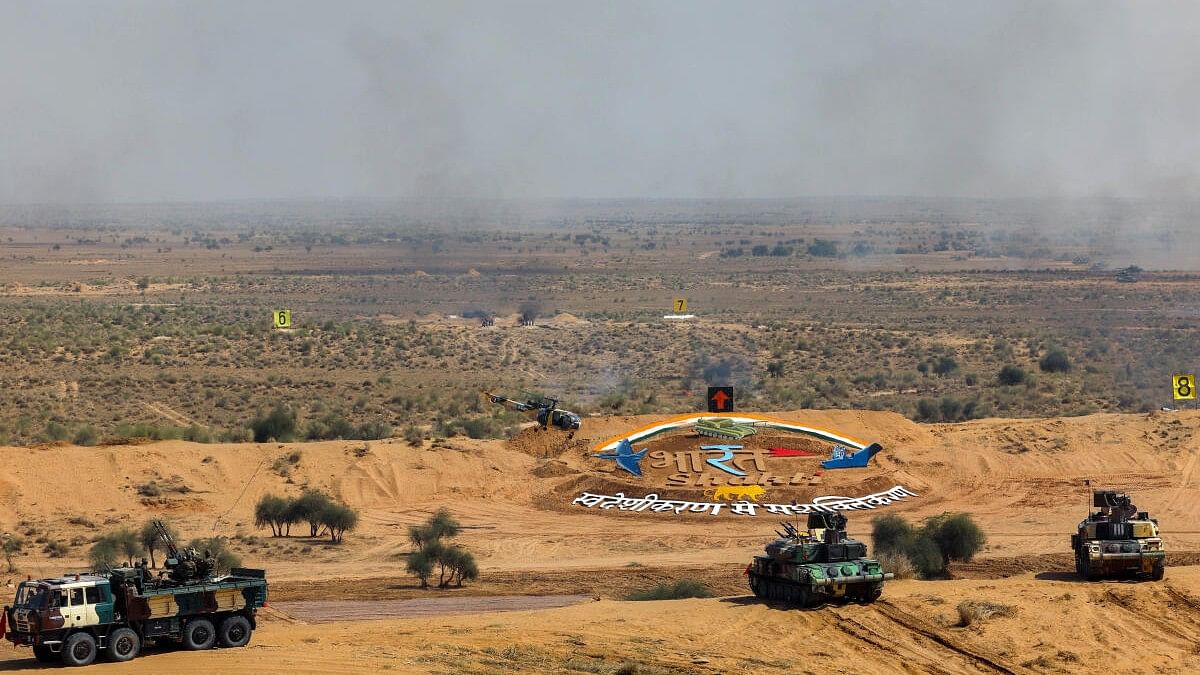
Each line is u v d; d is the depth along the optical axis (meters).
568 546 161.50
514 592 134.38
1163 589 113.31
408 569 140.00
